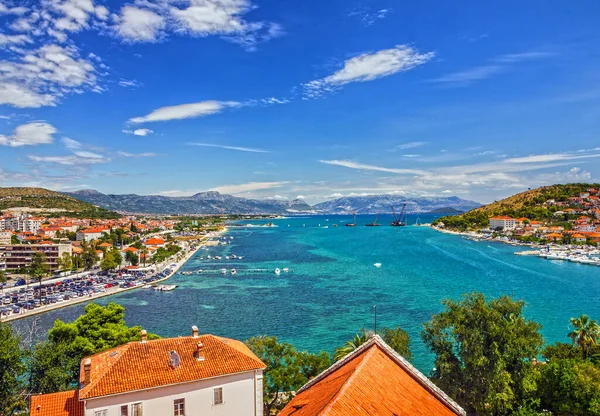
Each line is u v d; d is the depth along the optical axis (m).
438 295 148.75
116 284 183.88
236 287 175.50
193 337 46.94
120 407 38.22
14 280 196.25
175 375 40.56
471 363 50.41
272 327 113.25
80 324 63.19
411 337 100.69
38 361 55.75
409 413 26.55
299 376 55.66
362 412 24.89
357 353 33.41
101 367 41.25
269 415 56.34
